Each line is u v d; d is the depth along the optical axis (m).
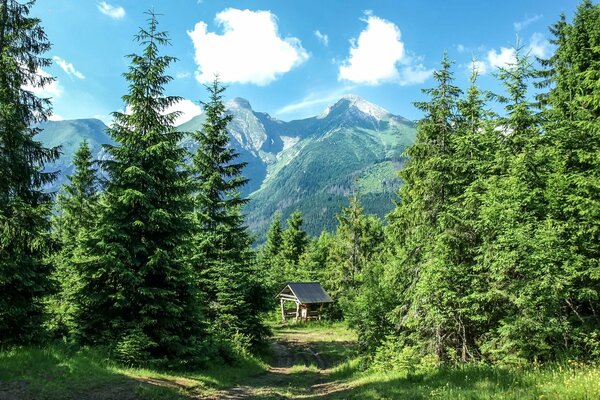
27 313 14.63
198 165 24.27
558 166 12.95
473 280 13.69
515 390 8.17
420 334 17.23
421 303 15.85
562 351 11.57
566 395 7.18
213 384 14.94
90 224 16.81
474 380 10.30
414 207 17.47
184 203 17.75
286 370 23.73
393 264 18.42
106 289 15.59
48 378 10.81
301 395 14.73
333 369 24.45
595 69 13.70
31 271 14.06
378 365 18.61
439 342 15.87
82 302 15.48
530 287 11.41
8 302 13.73
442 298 14.80
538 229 11.67
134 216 16.22
